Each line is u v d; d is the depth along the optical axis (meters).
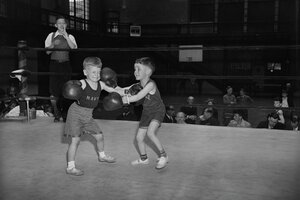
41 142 3.32
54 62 4.48
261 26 19.80
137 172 2.44
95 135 2.64
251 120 11.59
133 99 2.47
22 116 4.50
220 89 17.88
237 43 17.77
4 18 10.39
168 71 18.92
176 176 2.35
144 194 2.04
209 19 20.75
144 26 20.62
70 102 4.57
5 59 10.67
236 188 2.13
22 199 1.97
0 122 4.37
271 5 19.69
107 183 2.22
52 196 2.01
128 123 4.22
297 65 17.70
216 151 2.99
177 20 20.81
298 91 17.44
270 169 2.50
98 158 2.78
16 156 2.84
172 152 2.96
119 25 20.31
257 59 18.55
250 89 17.58
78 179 2.30
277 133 3.74
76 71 14.86
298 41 17.05
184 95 18.00
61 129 3.94
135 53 18.31
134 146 3.14
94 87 2.49
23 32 11.48
